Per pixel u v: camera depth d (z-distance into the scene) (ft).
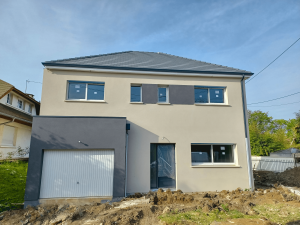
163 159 32.09
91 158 27.63
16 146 47.32
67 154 27.32
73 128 27.66
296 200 25.63
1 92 43.42
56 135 27.17
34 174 25.81
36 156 26.30
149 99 32.68
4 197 25.57
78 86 32.09
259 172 51.52
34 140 26.63
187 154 32.04
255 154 75.82
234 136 33.68
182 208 22.44
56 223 19.97
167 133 32.17
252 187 32.40
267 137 75.87
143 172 30.45
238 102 34.83
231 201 25.36
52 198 25.95
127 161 30.50
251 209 22.66
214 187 31.58
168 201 24.97
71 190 26.55
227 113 34.22
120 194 26.86
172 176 31.71
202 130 33.12
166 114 32.68
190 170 31.58
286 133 114.83
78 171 27.12
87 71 31.71
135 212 20.68
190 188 31.12
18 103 56.95
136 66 33.47
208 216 20.59
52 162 26.91
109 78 32.27
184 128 32.71
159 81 33.45
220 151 33.58
